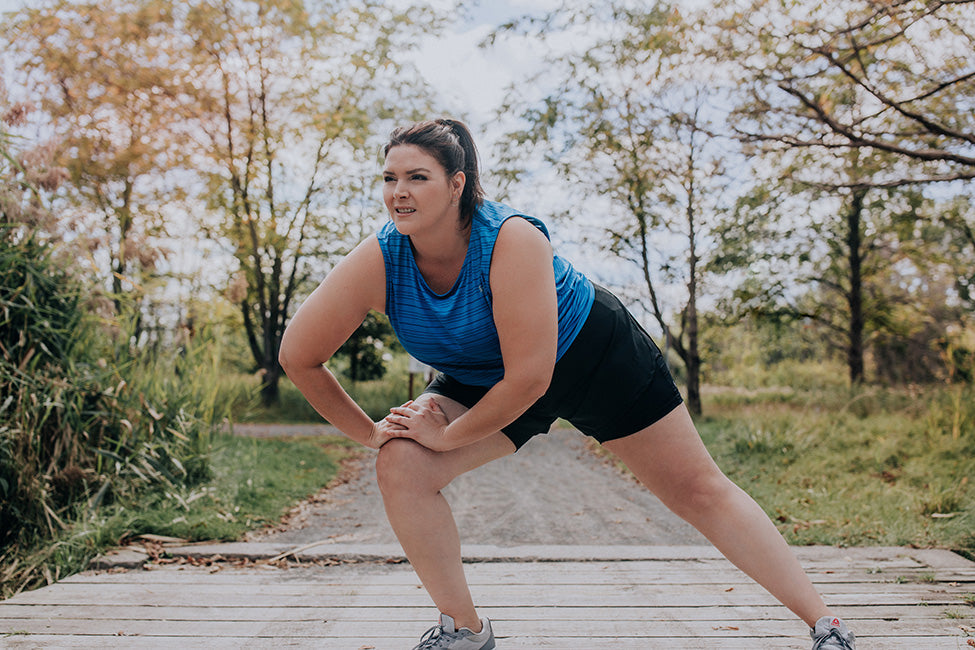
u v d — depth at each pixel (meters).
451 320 1.75
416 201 1.60
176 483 5.33
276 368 16.56
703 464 1.91
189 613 2.70
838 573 3.29
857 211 14.73
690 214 13.35
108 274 5.16
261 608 2.76
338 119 15.20
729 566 3.51
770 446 8.16
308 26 13.78
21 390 4.06
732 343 25.34
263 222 15.93
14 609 2.74
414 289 1.75
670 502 1.95
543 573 3.36
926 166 7.90
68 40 11.73
